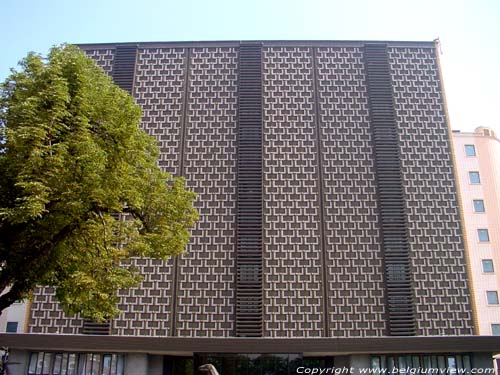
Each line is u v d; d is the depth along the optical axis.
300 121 37.81
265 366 32.28
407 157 37.12
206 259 34.53
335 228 35.25
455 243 35.12
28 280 18.03
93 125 19.00
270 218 35.44
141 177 22.05
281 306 33.38
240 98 38.19
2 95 18.31
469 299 33.88
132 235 21.14
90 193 17.16
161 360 34.41
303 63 39.41
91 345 32.41
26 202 15.41
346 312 33.28
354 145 37.25
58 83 17.55
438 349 32.03
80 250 19.12
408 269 34.22
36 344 32.91
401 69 39.41
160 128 37.88
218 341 32.00
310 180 36.34
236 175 36.41
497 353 33.50
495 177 43.34
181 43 40.16
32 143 16.23
